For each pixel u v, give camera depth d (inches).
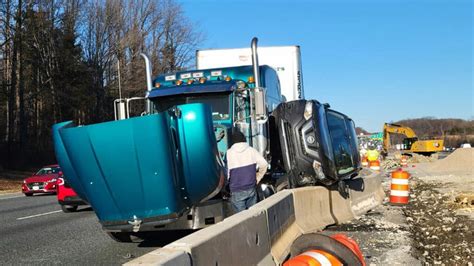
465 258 303.9
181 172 290.5
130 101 436.8
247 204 317.7
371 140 2741.1
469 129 5565.9
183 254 168.2
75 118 2095.2
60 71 1962.4
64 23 1973.4
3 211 638.5
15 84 1830.7
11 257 340.5
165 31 2374.5
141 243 378.9
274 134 453.7
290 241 304.0
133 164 274.2
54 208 657.6
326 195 430.3
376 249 332.8
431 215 484.4
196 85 394.9
